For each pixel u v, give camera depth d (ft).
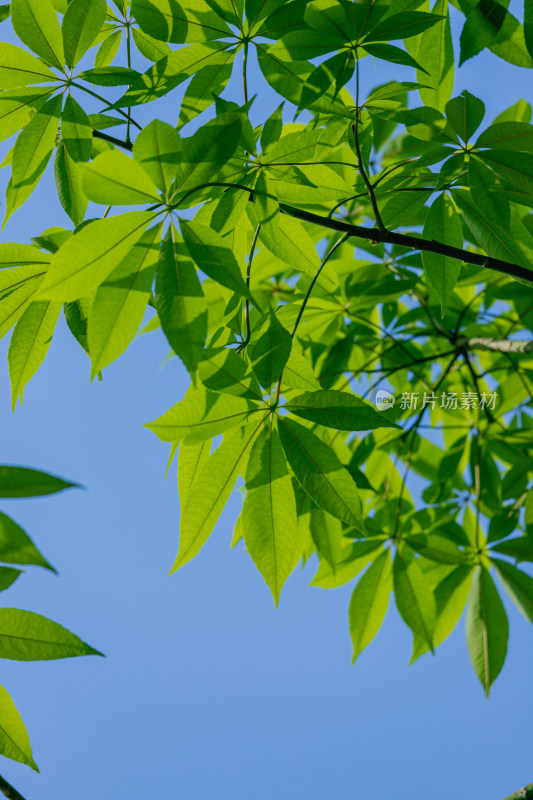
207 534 8.98
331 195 9.36
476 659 10.11
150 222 8.70
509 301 10.89
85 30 9.25
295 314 9.42
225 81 9.38
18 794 8.60
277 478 8.96
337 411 8.93
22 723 8.74
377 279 10.44
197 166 8.71
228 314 9.21
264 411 8.95
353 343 10.66
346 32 9.15
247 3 9.23
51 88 9.31
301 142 9.26
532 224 9.55
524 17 9.33
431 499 10.84
